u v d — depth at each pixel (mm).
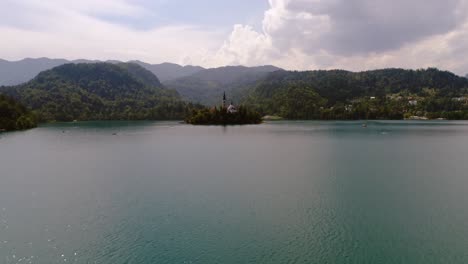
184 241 35969
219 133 199500
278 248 34188
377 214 43938
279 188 57719
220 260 31781
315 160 90375
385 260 31750
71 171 75625
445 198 51188
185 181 63719
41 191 57250
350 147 121438
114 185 61000
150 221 41812
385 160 89562
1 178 68062
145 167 80438
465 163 83938
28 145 134125
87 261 32000
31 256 33031
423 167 78125
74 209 46969
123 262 31625
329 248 34188
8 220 42812
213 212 44969
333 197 52031
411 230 38594
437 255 32688
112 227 40062
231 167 79688
